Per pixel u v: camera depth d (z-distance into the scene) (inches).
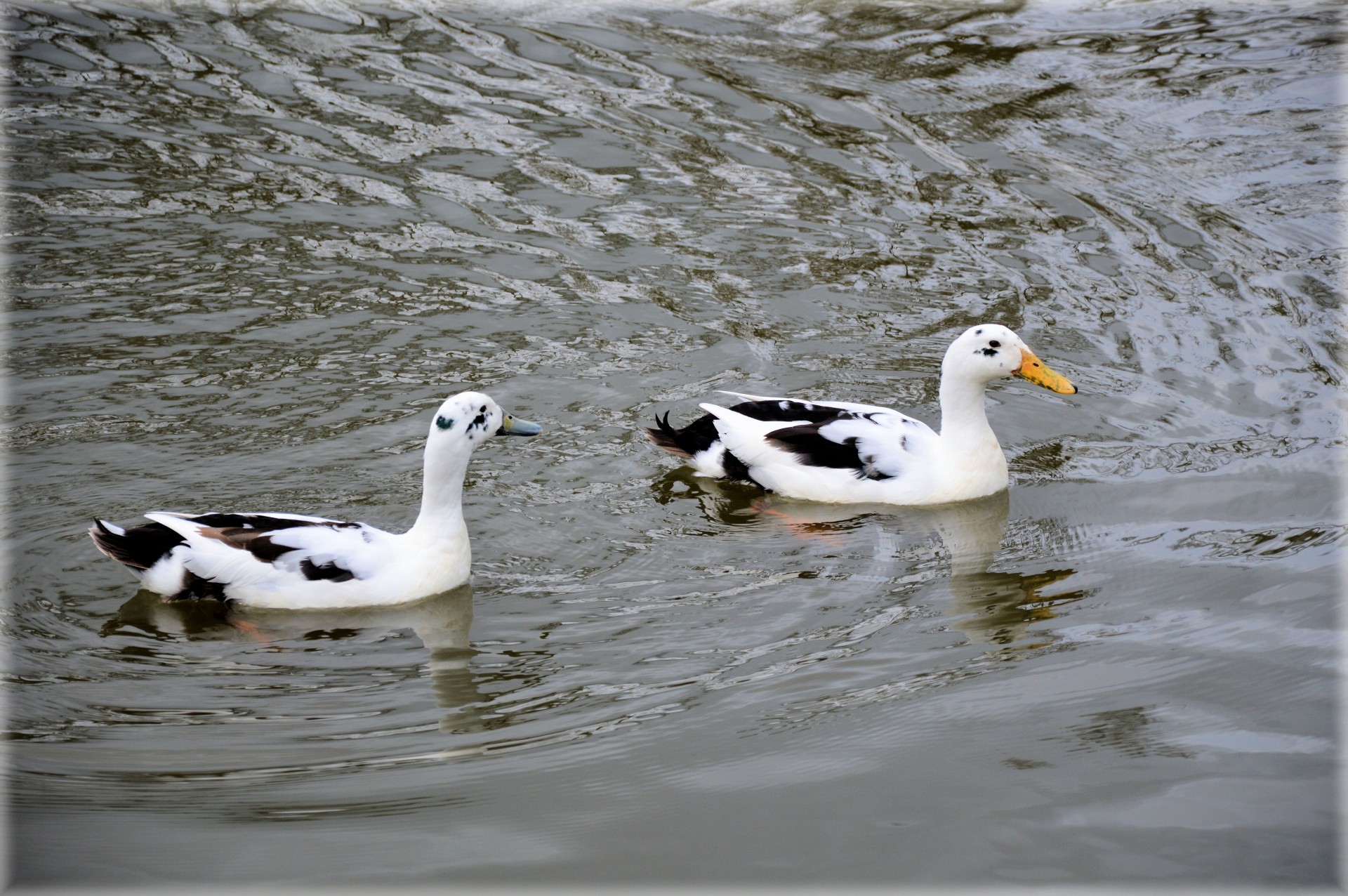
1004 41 837.2
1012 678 341.1
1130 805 287.7
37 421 470.9
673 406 496.7
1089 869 267.1
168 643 358.6
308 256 599.8
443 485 378.0
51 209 626.8
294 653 355.9
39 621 366.0
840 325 555.5
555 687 340.5
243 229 619.5
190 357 518.6
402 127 720.3
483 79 779.4
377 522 417.1
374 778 302.5
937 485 441.4
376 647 358.9
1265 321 549.3
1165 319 555.2
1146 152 695.1
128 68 776.3
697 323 555.5
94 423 470.9
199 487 434.6
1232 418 484.1
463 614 375.6
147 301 557.9
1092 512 432.5
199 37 821.9
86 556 397.1
